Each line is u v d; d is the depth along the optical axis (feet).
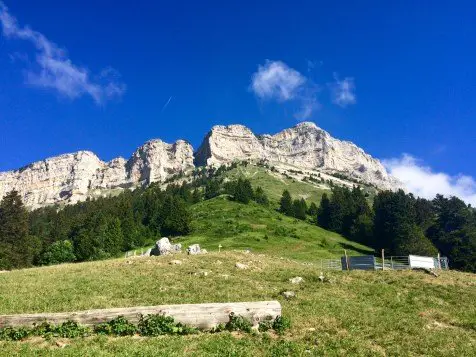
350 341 65.10
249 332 66.54
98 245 420.36
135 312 67.21
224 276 119.14
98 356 54.29
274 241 399.44
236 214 529.86
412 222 447.83
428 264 165.89
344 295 103.09
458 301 101.96
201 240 398.62
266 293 100.53
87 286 107.65
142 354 55.21
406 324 77.77
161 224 490.49
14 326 65.98
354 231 510.17
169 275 120.78
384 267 147.74
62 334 64.28
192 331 65.77
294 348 59.98
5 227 366.22
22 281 119.24
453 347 67.15
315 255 336.49
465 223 513.86
